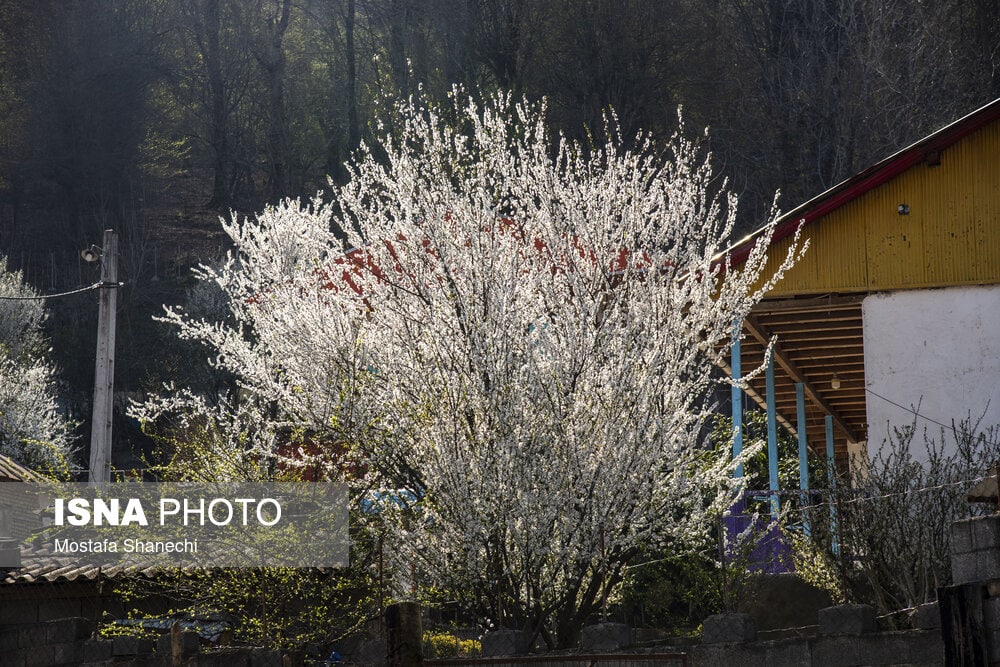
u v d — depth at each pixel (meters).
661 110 41.88
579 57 43.41
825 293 14.15
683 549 12.82
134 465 37.56
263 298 12.57
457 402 11.32
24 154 57.66
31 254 54.69
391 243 12.24
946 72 36.22
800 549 12.48
